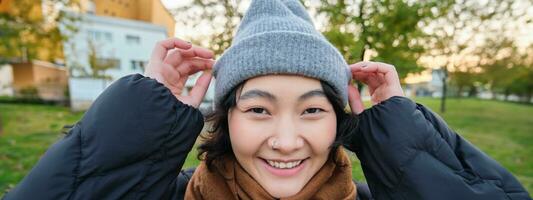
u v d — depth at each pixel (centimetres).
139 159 49
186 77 58
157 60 55
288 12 54
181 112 51
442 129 54
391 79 56
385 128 51
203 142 55
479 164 51
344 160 54
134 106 48
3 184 175
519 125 509
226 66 50
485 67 711
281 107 46
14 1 380
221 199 53
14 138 321
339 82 49
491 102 1080
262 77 47
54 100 798
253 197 50
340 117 53
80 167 47
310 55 47
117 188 48
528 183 201
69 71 806
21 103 788
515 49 578
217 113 52
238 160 51
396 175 50
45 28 432
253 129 47
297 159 47
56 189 46
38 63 1032
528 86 1152
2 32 393
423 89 1398
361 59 152
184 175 63
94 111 49
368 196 63
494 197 49
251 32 51
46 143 298
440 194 48
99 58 875
